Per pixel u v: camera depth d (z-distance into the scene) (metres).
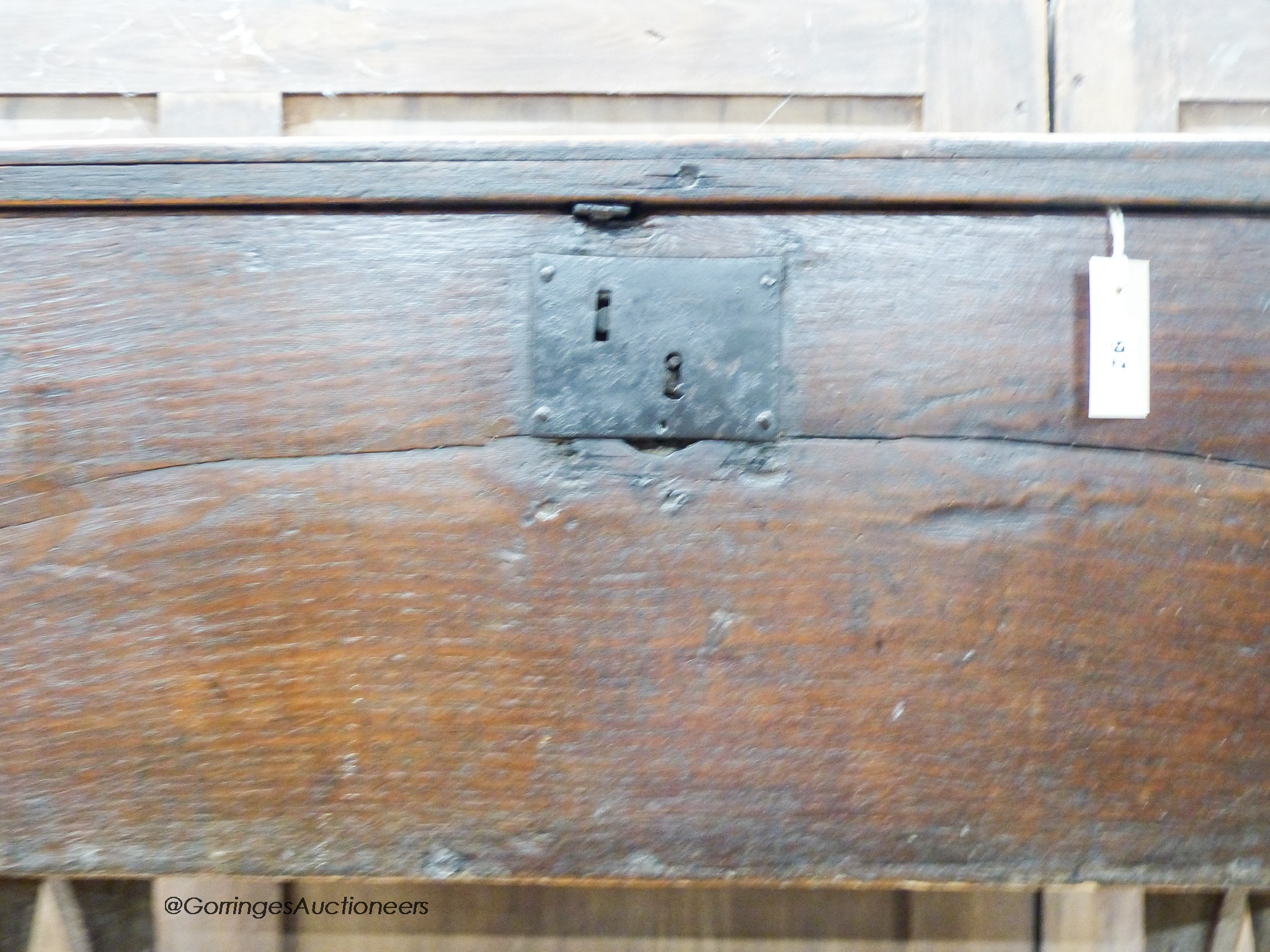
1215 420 0.49
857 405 0.49
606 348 0.49
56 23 0.63
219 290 0.49
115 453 0.49
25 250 0.49
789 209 0.49
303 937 0.68
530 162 0.49
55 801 0.49
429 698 0.49
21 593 0.49
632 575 0.49
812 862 0.49
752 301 0.49
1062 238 0.49
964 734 0.49
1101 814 0.49
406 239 0.49
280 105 0.63
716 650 0.49
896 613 0.49
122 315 0.49
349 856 0.49
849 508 0.49
